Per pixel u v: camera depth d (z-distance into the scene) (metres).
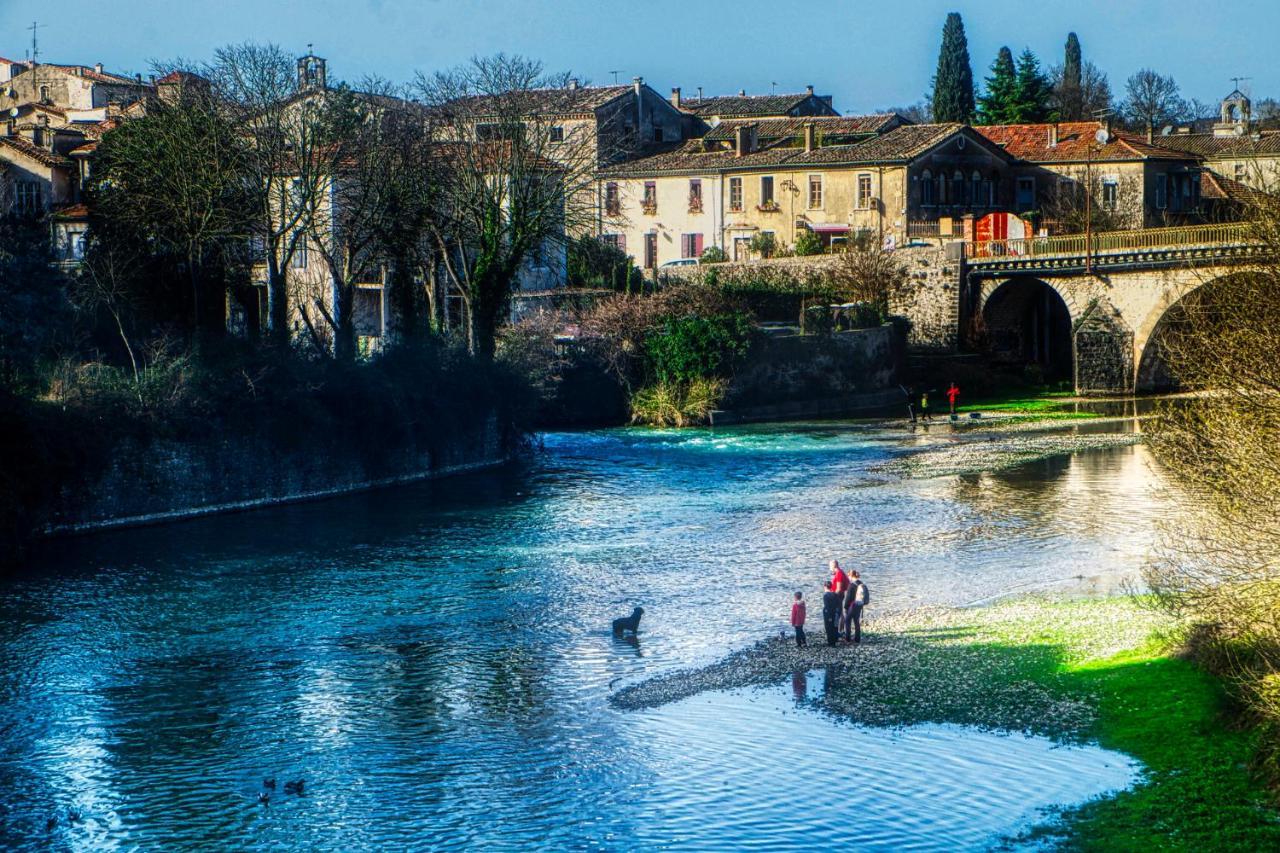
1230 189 41.75
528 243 78.50
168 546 52.66
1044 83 154.62
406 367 70.31
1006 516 56.41
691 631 40.12
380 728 32.19
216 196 69.12
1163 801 25.45
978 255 102.94
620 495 63.91
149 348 66.69
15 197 89.38
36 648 39.03
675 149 119.88
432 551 51.59
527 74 81.44
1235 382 29.19
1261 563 29.30
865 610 41.91
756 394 92.38
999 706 31.47
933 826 25.52
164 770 29.72
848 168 109.69
